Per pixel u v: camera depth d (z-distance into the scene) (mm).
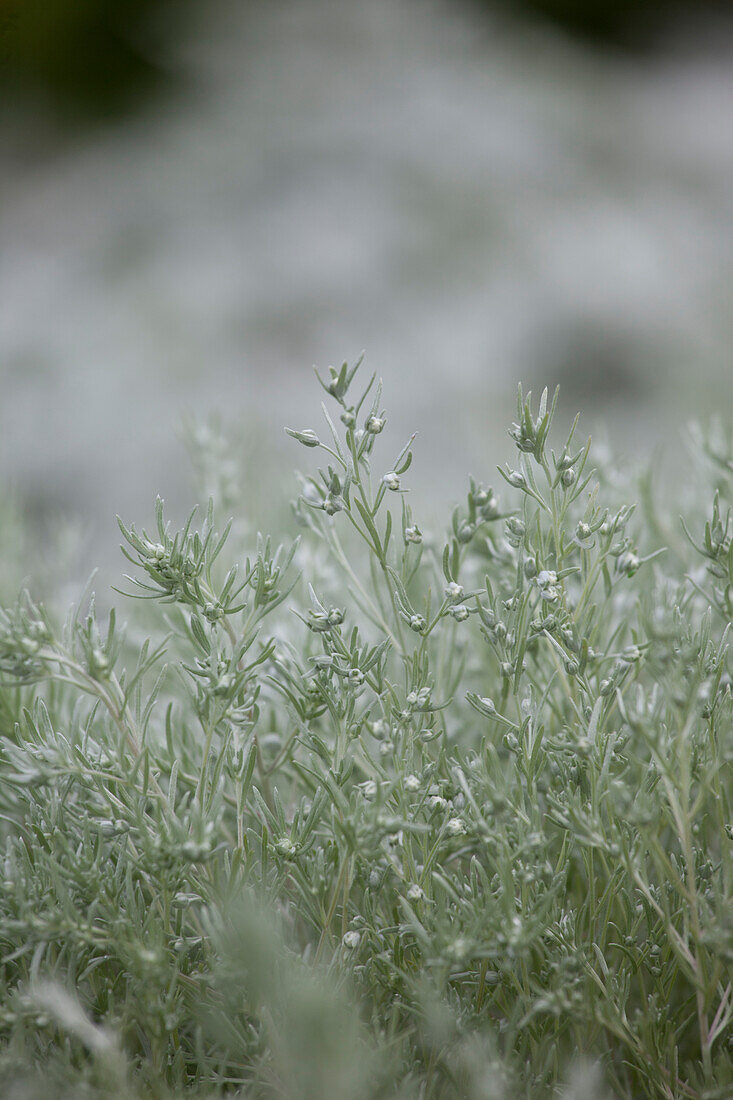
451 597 1013
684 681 1008
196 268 4102
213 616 1007
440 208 4270
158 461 3531
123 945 994
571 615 1023
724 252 4582
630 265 4262
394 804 1019
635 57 5809
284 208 4254
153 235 4262
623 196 4621
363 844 994
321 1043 966
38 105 5152
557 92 5012
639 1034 1011
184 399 3689
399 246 4145
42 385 3812
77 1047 1007
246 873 1008
